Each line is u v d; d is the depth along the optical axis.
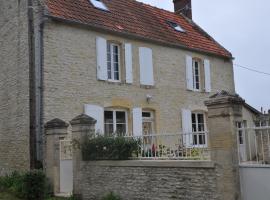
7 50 15.84
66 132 12.84
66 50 14.56
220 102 8.35
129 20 17.83
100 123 15.09
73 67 14.68
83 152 11.32
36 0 14.41
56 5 15.05
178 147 9.52
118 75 16.44
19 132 14.66
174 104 18.11
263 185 7.86
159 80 17.69
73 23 14.78
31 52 14.18
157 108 17.38
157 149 9.86
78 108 14.61
